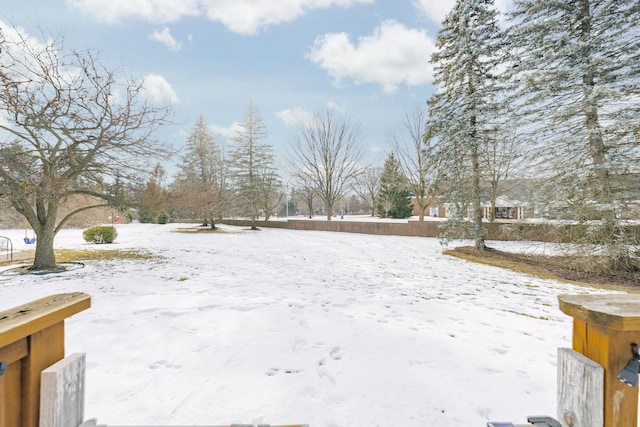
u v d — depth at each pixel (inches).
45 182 270.2
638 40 270.5
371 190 1545.3
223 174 1067.3
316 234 753.6
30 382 34.8
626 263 270.1
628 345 34.9
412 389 91.4
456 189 424.2
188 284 224.2
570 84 296.4
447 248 462.3
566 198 305.1
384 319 154.3
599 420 34.7
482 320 155.9
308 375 99.4
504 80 363.9
